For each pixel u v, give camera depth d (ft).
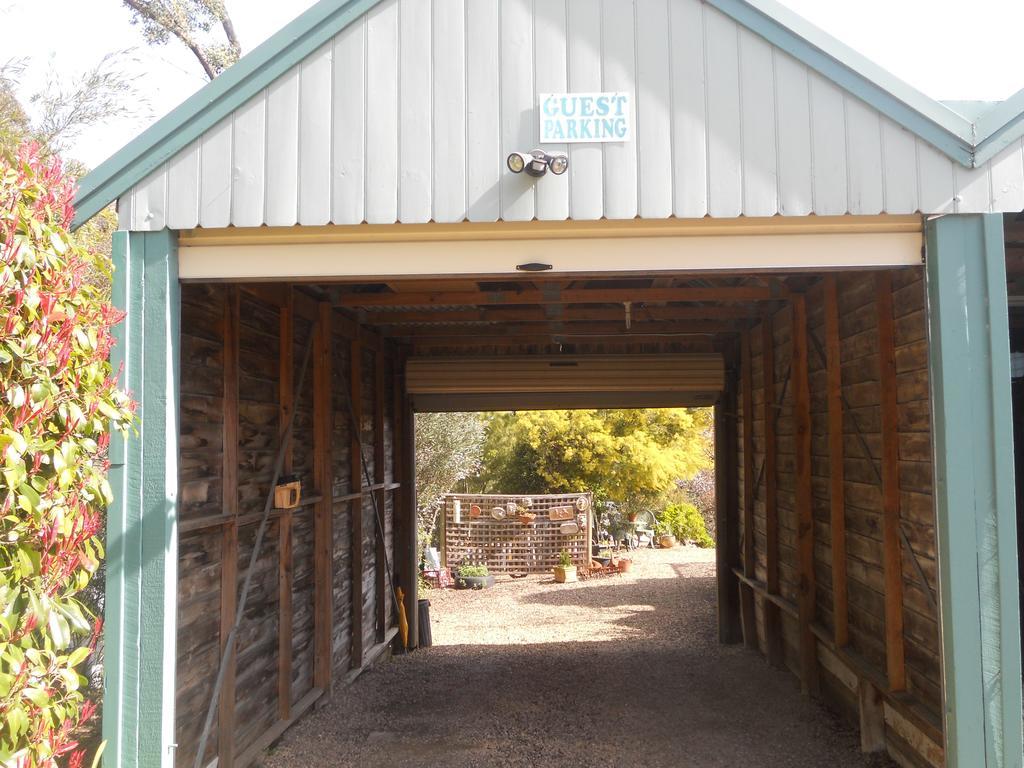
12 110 18.08
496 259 10.41
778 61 9.96
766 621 21.97
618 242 10.34
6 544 7.14
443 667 22.82
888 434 13.56
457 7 10.16
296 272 10.44
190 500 11.83
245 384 14.06
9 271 7.13
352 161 10.05
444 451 45.32
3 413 7.13
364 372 23.00
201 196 10.07
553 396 26.71
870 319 15.03
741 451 25.81
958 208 9.73
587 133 9.96
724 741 15.60
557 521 46.42
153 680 9.52
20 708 7.00
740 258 10.26
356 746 15.58
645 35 10.05
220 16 32.42
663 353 25.79
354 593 21.13
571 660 23.38
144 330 10.00
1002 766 9.14
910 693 13.25
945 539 9.45
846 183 9.82
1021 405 18.28
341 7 10.10
